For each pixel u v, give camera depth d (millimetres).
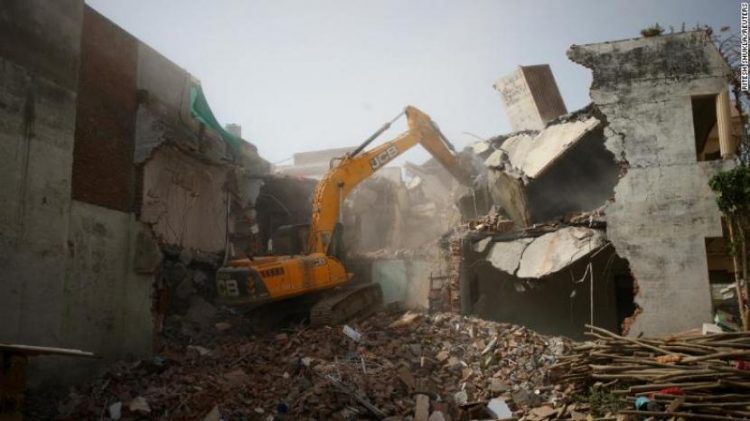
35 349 5922
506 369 10469
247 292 12336
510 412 8828
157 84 13273
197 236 14406
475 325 12695
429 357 10961
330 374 9648
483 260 15336
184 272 13719
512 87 20828
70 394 9508
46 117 9656
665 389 7961
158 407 8734
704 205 12086
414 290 18016
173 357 11406
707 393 7758
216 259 15070
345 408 8727
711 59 12539
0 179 8719
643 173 12523
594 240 12789
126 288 11648
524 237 14391
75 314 10219
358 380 9508
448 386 9891
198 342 12633
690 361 8250
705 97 12688
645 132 12656
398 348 11203
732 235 10938
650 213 12352
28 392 8961
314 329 12477
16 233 8922
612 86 12984
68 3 10344
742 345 8266
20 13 9305
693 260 11977
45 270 9406
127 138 12031
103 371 10633
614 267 15258
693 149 12336
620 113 12859
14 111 9055
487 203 18156
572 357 9445
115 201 11484
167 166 13211
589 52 13180
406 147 16266
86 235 10594
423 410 8672
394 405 8930
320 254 13883
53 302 9531
